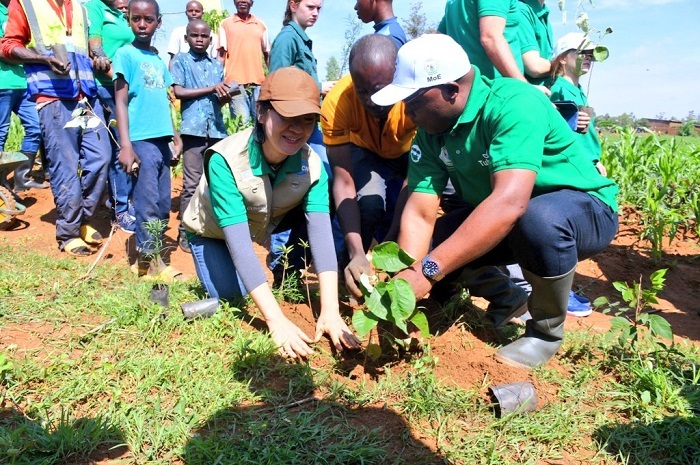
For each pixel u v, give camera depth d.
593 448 2.49
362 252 3.58
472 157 2.85
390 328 3.33
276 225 3.70
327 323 3.12
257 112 2.95
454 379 2.87
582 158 2.93
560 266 2.73
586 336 3.48
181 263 5.50
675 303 5.04
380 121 3.90
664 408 2.73
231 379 2.79
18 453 2.18
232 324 3.19
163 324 3.19
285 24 5.12
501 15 3.80
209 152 3.10
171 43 7.72
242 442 2.32
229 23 7.70
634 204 7.00
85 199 5.45
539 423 2.56
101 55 5.58
